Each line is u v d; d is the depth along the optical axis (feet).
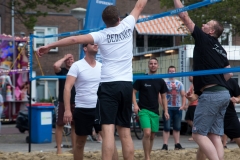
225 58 24.71
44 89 116.37
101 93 22.93
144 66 65.57
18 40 77.71
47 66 115.34
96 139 53.11
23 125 62.39
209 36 24.50
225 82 24.75
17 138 59.52
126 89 22.91
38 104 52.47
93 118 28.25
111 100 22.76
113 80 22.72
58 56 116.06
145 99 34.71
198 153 27.27
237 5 66.95
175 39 108.06
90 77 28.32
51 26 118.73
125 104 23.24
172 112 44.29
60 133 37.11
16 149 45.70
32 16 86.84
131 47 23.39
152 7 121.29
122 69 22.91
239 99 29.76
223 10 68.90
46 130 52.75
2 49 76.43
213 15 69.05
